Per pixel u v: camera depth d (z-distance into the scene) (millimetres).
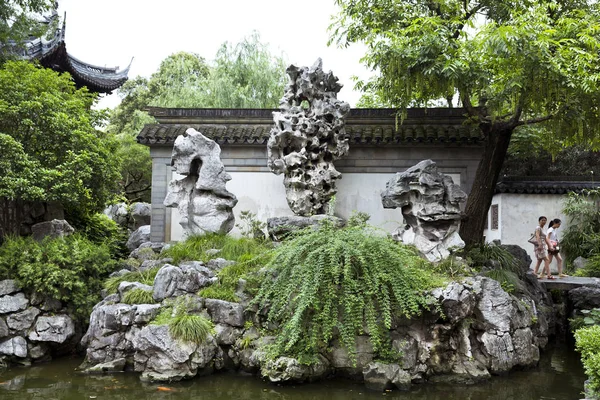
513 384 8734
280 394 8016
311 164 12883
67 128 11922
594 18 11414
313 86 12961
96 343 9312
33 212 13539
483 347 9242
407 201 11023
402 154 14289
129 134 27094
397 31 11805
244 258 10398
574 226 17234
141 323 9078
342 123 13180
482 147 14055
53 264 10242
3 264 10234
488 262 11883
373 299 8789
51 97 11914
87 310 10438
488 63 10781
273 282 9055
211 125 15227
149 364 8742
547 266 13367
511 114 12727
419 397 8023
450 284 9039
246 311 9195
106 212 22516
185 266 9906
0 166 10680
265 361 8492
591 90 9852
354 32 13180
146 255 12148
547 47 9773
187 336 8578
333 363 8766
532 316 10328
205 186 11742
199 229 11844
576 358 10766
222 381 8570
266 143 14367
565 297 13625
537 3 11906
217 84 22188
